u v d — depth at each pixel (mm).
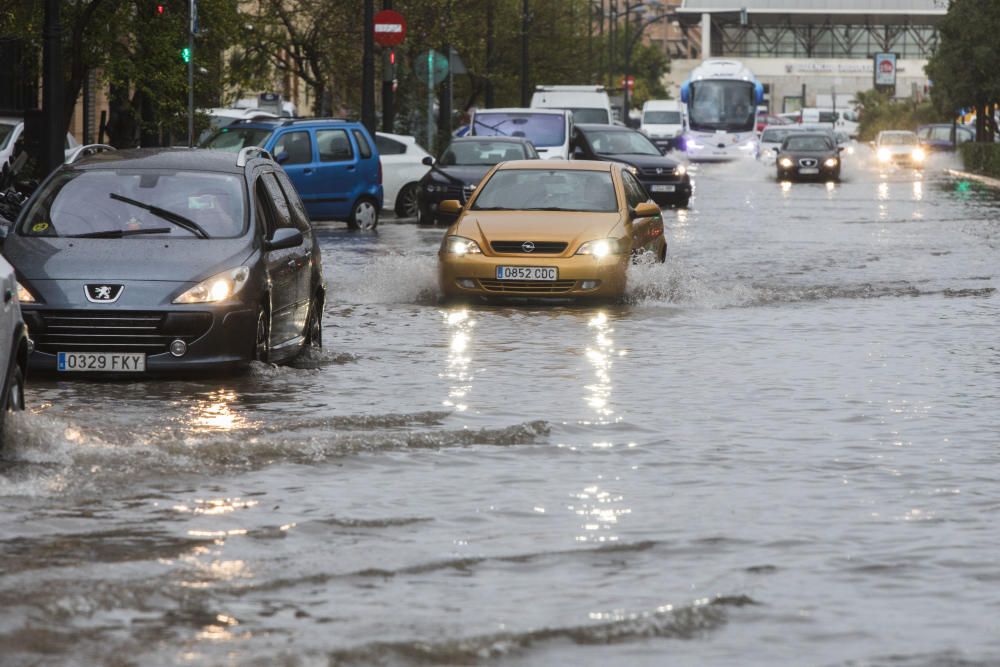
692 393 30672
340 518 20000
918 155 197250
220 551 18219
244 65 106438
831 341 38781
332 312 44844
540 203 48656
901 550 18578
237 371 32656
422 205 86625
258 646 14539
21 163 58969
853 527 19766
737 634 15227
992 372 33625
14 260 32281
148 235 33250
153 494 21250
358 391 30719
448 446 25109
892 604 16297
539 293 46188
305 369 33719
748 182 148125
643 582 17062
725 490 21953
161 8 76000
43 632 14914
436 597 16375
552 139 108000
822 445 25375
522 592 16609
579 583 17000
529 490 21859
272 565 17562
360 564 17641
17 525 19422
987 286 52562
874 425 27234
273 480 22297
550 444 25312
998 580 17281
